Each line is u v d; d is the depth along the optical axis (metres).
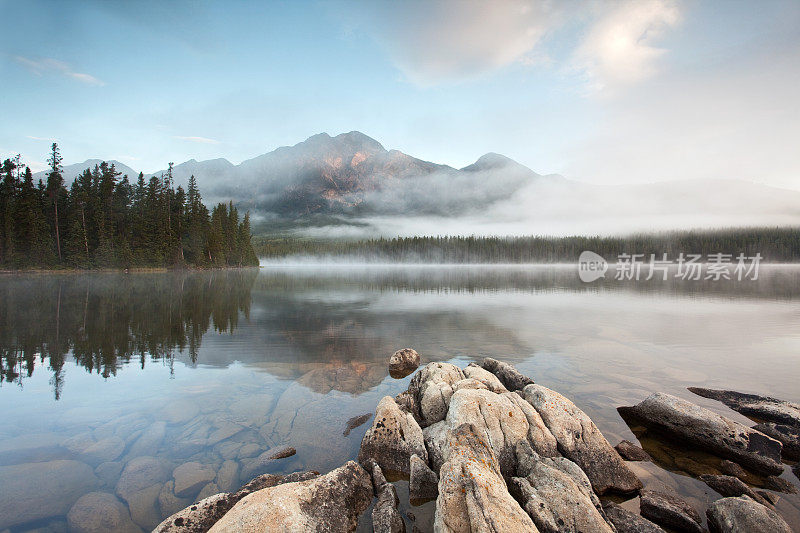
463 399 9.49
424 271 121.88
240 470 7.86
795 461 8.97
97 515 6.30
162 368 14.64
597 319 27.41
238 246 113.00
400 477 8.24
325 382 13.34
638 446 9.41
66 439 8.84
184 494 7.03
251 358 16.25
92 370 14.25
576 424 9.05
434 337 20.97
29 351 16.66
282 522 5.63
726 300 39.41
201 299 36.41
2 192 61.88
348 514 6.68
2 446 8.43
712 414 9.70
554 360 16.56
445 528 5.87
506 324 25.16
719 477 7.97
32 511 6.32
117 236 74.75
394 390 12.77
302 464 8.21
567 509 6.43
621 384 13.53
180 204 85.12
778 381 14.04
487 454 7.33
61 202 70.19
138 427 9.57
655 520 7.01
